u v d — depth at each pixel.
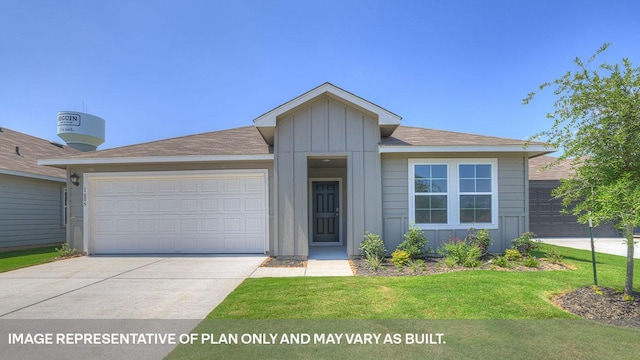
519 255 7.75
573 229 13.58
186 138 11.61
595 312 4.25
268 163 9.36
